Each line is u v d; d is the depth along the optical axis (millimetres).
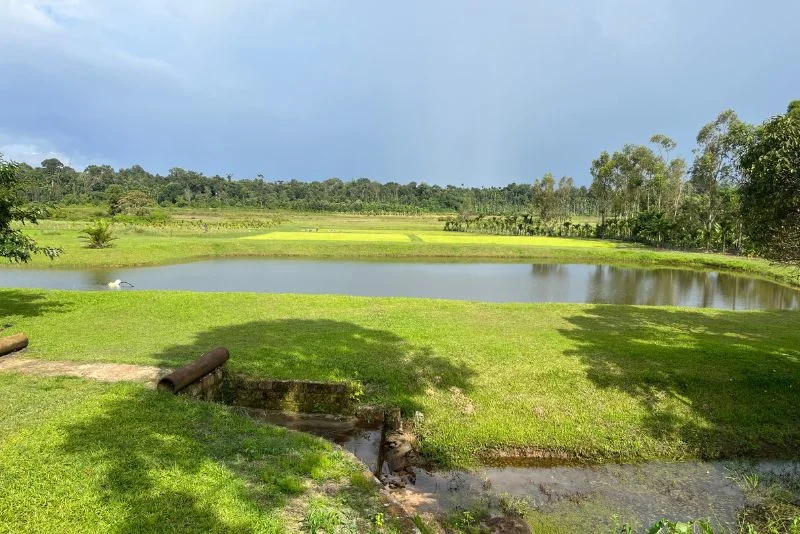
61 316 13328
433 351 10555
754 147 9656
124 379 8070
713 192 51000
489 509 6242
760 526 5996
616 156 66062
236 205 106500
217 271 31234
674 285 29141
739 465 7500
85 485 4949
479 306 16234
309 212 104000
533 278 31031
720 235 46562
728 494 6742
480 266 36656
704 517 6188
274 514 4746
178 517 4562
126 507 4652
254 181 134875
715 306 22953
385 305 15969
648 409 8562
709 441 7914
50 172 107625
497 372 9586
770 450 7867
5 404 6840
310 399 8523
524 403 8602
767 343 12125
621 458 7594
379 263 37031
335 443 7297
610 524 6008
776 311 17062
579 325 13781
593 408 8531
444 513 6078
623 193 68625
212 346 10414
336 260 38531
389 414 8148
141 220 62344
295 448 6234
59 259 32094
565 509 6297
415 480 6844
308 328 12359
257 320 13320
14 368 8594
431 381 9133
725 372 9625
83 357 9336
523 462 7449
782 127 8961
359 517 4910
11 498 4699
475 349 10797
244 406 8648
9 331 11570
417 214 111500
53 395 7227
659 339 12203
